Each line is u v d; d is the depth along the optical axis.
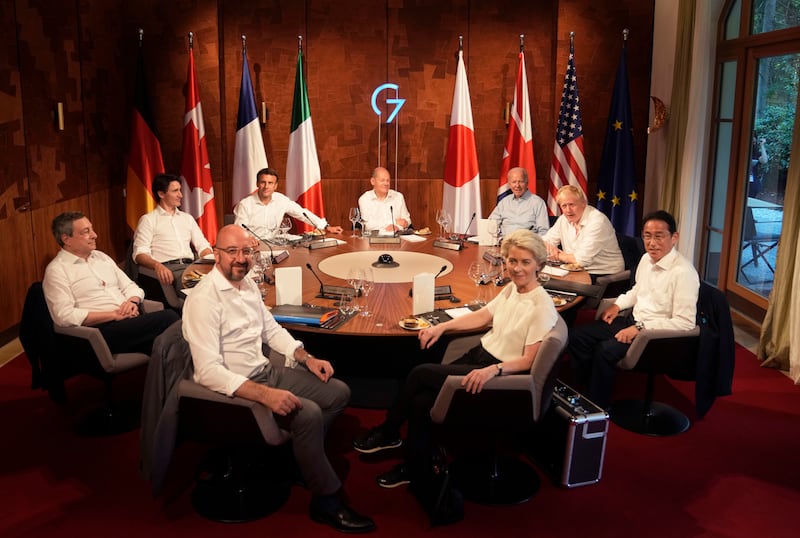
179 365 2.88
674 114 6.25
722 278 6.13
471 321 3.37
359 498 3.21
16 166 5.24
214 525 3.00
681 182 6.13
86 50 6.28
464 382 2.89
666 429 3.89
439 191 7.40
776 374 4.69
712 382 3.74
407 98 7.19
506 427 2.99
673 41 6.38
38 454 3.57
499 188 7.01
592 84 6.92
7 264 5.16
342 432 3.82
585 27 6.80
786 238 4.65
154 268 4.70
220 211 7.21
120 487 3.29
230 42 7.04
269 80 7.11
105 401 4.00
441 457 3.11
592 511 3.13
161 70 6.92
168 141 7.04
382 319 3.53
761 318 5.61
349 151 7.30
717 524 3.04
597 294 4.35
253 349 3.10
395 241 5.21
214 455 3.53
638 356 3.65
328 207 7.43
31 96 5.42
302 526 3.00
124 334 3.78
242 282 3.08
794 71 5.17
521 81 6.71
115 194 6.99
